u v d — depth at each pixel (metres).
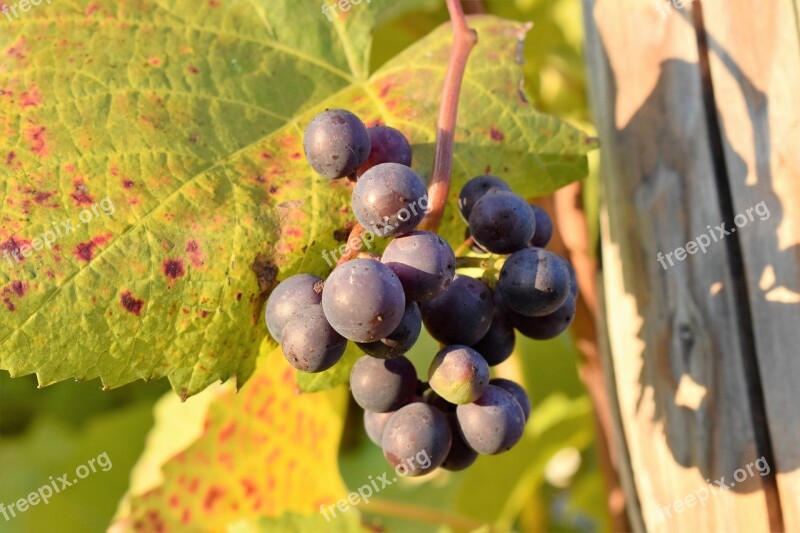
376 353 0.23
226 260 0.25
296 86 0.28
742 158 0.27
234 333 0.25
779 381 0.26
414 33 0.37
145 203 0.25
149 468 0.42
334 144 0.23
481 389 0.23
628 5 0.29
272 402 0.37
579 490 0.47
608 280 0.30
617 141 0.30
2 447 0.58
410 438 0.23
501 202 0.24
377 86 0.29
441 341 0.24
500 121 0.28
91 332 0.24
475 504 0.43
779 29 0.26
